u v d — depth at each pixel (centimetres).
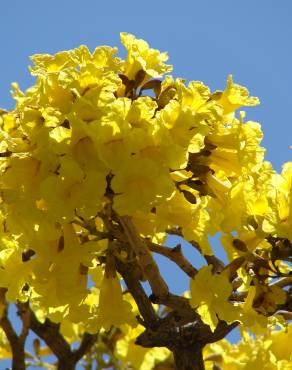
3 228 457
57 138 407
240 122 446
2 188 427
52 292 449
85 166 407
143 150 410
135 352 683
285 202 423
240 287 457
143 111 409
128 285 455
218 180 443
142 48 477
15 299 462
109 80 422
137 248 429
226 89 475
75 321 446
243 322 419
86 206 404
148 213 443
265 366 555
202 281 418
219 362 675
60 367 653
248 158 438
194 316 442
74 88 418
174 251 454
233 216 425
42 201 436
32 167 423
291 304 429
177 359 453
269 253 431
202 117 423
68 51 453
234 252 452
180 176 442
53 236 434
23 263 465
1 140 434
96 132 399
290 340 557
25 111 423
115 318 457
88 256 438
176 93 436
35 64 457
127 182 403
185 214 455
